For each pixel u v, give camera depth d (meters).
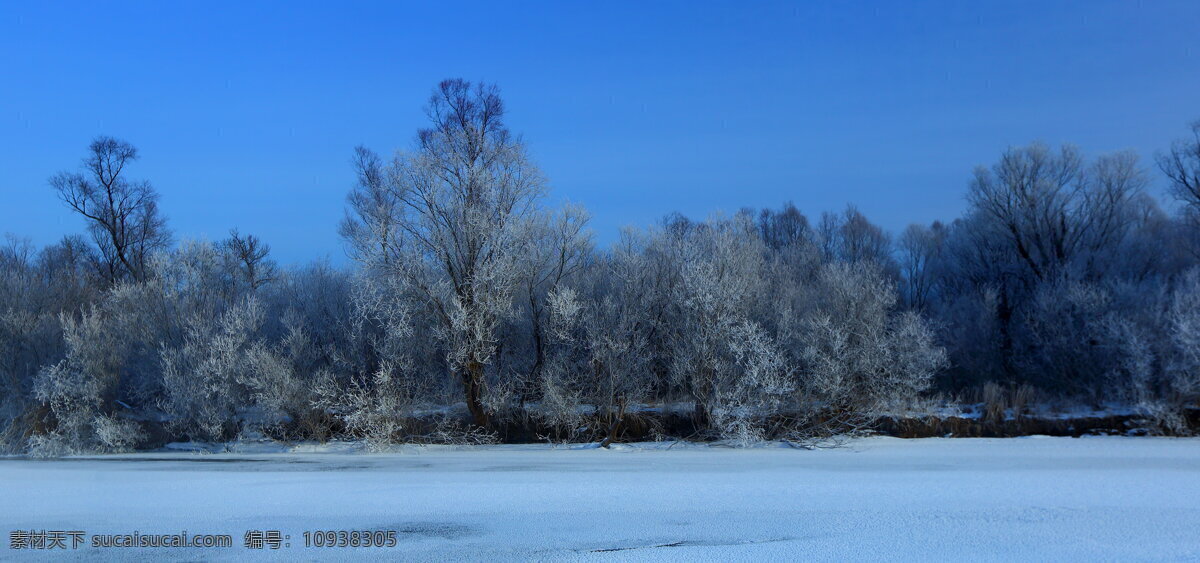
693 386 25.41
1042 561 10.26
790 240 50.44
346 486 16.66
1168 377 26.08
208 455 24.33
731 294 25.38
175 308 28.11
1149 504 13.66
